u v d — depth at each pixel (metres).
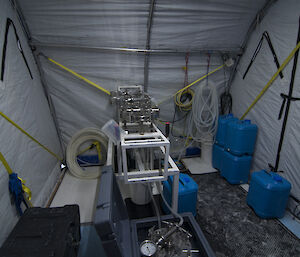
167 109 2.65
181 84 2.51
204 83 2.42
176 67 2.37
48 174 2.14
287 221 1.73
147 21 1.94
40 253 0.85
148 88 2.47
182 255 1.07
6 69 1.47
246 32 2.23
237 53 2.37
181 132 2.85
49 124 2.31
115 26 1.95
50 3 1.73
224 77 2.60
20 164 1.54
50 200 2.01
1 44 1.42
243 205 1.96
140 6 1.81
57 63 2.12
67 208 1.14
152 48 2.15
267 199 1.66
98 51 2.12
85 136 2.50
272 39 1.93
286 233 1.61
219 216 1.81
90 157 2.75
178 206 1.59
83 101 2.40
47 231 0.97
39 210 1.12
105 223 0.72
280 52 1.85
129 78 2.35
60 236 0.94
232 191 2.19
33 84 1.96
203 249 1.11
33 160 1.79
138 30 2.00
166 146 1.27
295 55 1.69
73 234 1.06
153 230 1.21
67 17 1.84
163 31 2.04
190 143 2.76
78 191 2.20
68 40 2.00
